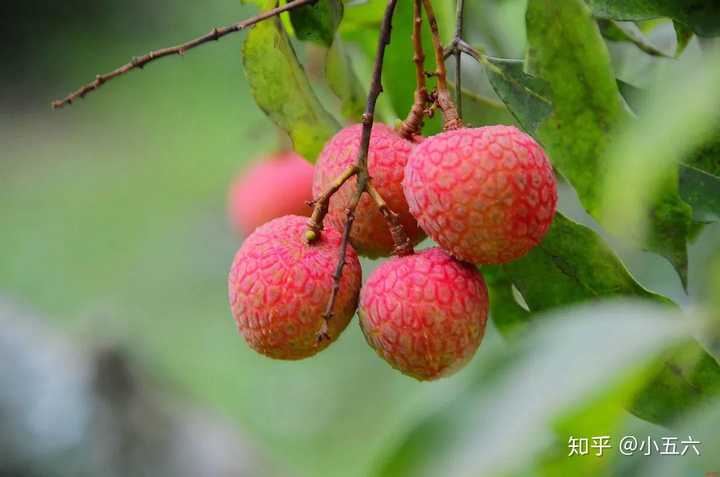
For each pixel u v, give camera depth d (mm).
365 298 404
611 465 312
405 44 460
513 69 408
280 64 445
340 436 1102
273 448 1116
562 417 284
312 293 404
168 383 896
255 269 407
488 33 489
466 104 461
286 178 591
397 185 409
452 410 290
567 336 288
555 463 318
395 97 462
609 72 400
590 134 403
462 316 395
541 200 383
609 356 283
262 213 591
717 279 310
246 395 1195
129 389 835
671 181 381
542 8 404
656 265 547
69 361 842
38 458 808
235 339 1301
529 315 438
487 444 281
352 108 466
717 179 391
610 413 309
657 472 287
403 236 405
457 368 403
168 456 830
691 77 280
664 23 463
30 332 851
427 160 387
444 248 394
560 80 404
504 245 385
